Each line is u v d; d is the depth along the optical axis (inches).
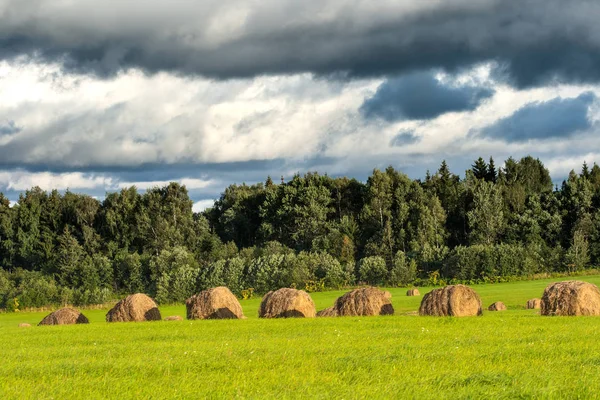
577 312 2014.0
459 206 7623.0
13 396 894.4
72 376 1057.5
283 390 885.8
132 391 909.8
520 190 7460.6
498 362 1074.7
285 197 7780.5
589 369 979.9
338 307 2358.5
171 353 1290.6
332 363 1084.5
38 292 5521.7
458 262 5506.9
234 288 5595.5
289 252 6835.6
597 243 5974.4
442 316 2183.8
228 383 947.3
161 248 7470.5
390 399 823.1
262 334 1628.9
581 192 6737.2
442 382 907.4
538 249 5723.4
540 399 808.3
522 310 2819.9
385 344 1334.9
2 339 1729.8
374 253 6609.3
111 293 6171.3
